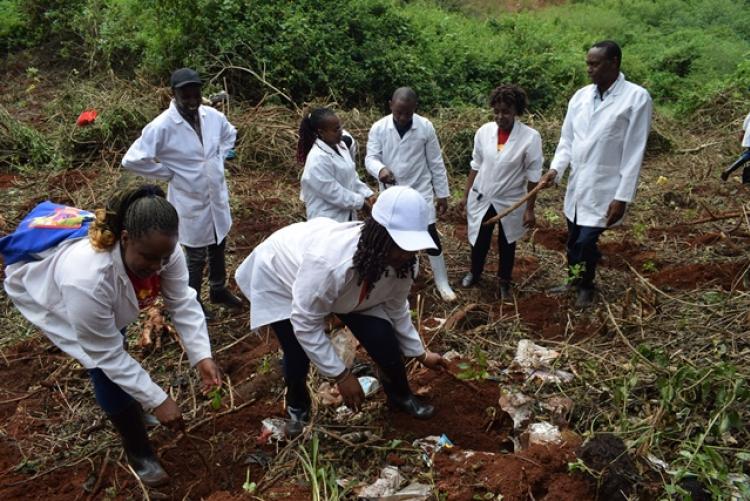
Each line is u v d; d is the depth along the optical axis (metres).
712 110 11.97
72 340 2.97
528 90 11.88
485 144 5.18
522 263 6.07
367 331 3.30
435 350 4.42
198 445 3.55
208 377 3.07
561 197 8.16
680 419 3.39
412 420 3.58
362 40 11.19
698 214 7.38
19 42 12.12
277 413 3.80
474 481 3.10
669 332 4.28
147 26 10.62
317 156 4.54
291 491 3.17
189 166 4.68
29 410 4.00
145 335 4.50
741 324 4.26
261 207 7.25
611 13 18.52
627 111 4.66
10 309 5.18
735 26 18.81
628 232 6.78
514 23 15.33
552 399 3.67
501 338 4.59
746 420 3.38
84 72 11.12
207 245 4.86
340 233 3.02
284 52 9.95
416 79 10.78
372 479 3.22
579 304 5.10
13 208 7.10
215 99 8.29
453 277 5.78
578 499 2.96
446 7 16.97
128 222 2.59
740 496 2.92
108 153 8.54
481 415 3.66
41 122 9.67
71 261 2.74
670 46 16.69
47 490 3.34
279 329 3.34
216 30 10.01
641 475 3.00
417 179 5.25
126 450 3.28
